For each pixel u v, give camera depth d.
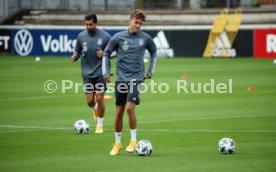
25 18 59.09
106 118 23.31
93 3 60.75
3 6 59.06
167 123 21.83
